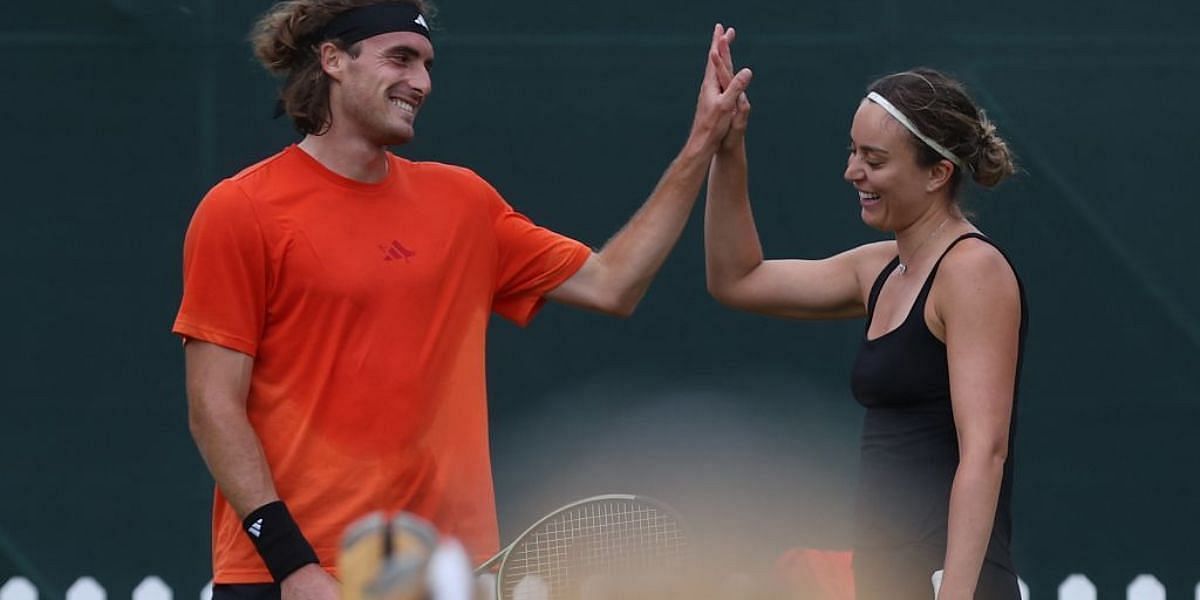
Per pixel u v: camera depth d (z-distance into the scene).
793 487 17.84
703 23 17.94
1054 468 18.03
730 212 12.98
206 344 11.62
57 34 17.86
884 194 11.44
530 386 17.91
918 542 11.15
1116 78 17.91
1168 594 17.89
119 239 17.91
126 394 17.89
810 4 17.92
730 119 12.84
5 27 17.81
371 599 4.20
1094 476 17.98
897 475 11.27
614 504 11.03
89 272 17.91
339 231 11.78
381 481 11.75
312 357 11.74
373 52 11.73
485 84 17.94
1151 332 17.94
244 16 17.89
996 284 10.90
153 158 17.94
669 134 17.95
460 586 4.07
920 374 11.18
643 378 17.92
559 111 17.94
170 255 17.91
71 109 17.89
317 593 11.34
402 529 4.35
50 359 17.88
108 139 17.92
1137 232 17.95
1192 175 17.89
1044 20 17.91
